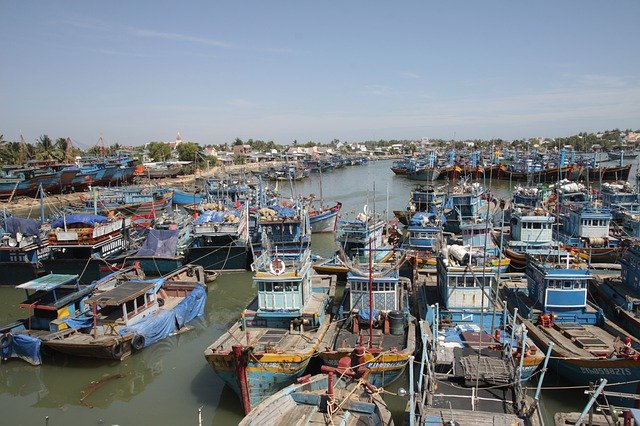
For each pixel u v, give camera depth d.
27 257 44.09
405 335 26.22
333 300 32.62
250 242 49.78
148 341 30.25
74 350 27.91
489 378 19.75
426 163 143.25
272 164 198.62
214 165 177.25
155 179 138.75
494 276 27.19
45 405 25.27
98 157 154.00
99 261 43.94
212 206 57.66
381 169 185.62
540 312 27.84
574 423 17.64
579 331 25.62
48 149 150.75
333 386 19.72
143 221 60.78
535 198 59.62
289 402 19.52
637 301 27.59
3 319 36.06
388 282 27.53
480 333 22.14
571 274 27.38
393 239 50.38
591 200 59.75
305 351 23.75
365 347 24.25
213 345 24.38
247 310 28.22
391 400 24.20
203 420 23.25
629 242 38.41
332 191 116.12
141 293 31.02
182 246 49.75
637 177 77.00
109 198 82.69
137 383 26.88
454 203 63.88
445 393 19.36
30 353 28.27
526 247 42.00
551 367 24.47
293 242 47.41
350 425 18.39
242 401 23.16
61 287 31.92
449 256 29.23
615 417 15.94
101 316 30.59
